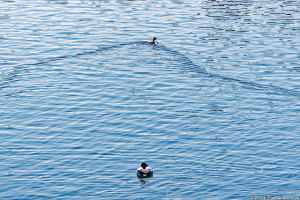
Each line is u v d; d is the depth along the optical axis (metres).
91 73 79.44
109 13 109.00
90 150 57.47
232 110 67.62
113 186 50.91
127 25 101.62
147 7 114.00
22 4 114.44
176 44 92.12
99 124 63.31
